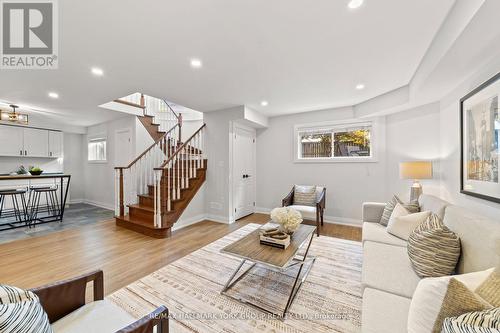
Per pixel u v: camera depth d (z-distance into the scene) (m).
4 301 0.81
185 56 2.29
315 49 2.17
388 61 2.44
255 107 4.29
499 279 0.91
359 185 4.18
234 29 1.84
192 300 1.88
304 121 4.68
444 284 0.85
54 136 5.64
